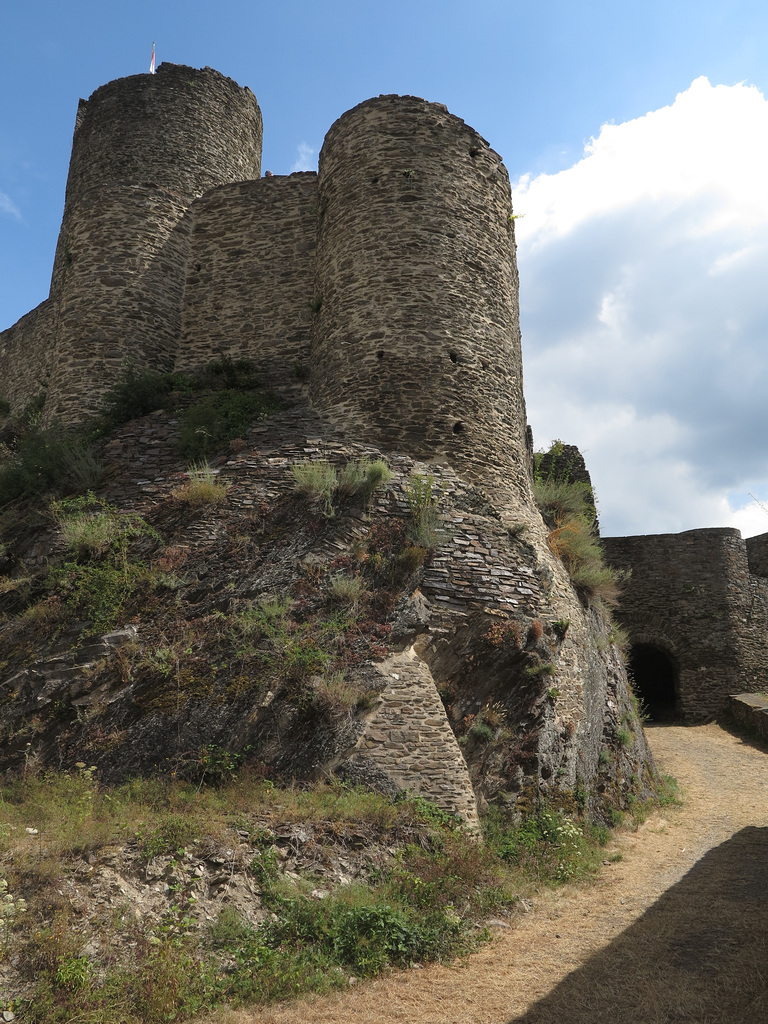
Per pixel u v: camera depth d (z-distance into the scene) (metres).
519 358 17.17
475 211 16.28
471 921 8.15
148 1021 5.81
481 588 12.69
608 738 14.89
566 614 14.11
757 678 26.92
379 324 14.96
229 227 18.50
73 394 16.52
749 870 9.94
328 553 12.27
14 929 6.27
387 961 7.08
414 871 8.58
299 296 17.53
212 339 17.66
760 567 30.17
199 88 20.03
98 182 18.45
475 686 12.05
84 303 17.25
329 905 7.59
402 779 10.18
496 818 10.90
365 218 15.83
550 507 18.16
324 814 8.88
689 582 27.72
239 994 6.32
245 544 12.34
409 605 11.90
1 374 24.50
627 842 12.16
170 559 12.07
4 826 7.64
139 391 15.83
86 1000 5.79
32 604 11.92
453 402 14.55
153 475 13.83
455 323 15.12
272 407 15.57
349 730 10.29
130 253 17.70
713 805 15.07
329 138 17.33
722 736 23.44
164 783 9.33
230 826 8.27
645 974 6.68
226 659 10.67
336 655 10.97
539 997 6.38
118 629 11.13
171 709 10.12
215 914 7.18
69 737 9.98
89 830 7.71
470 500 13.77
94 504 13.31
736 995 6.05
